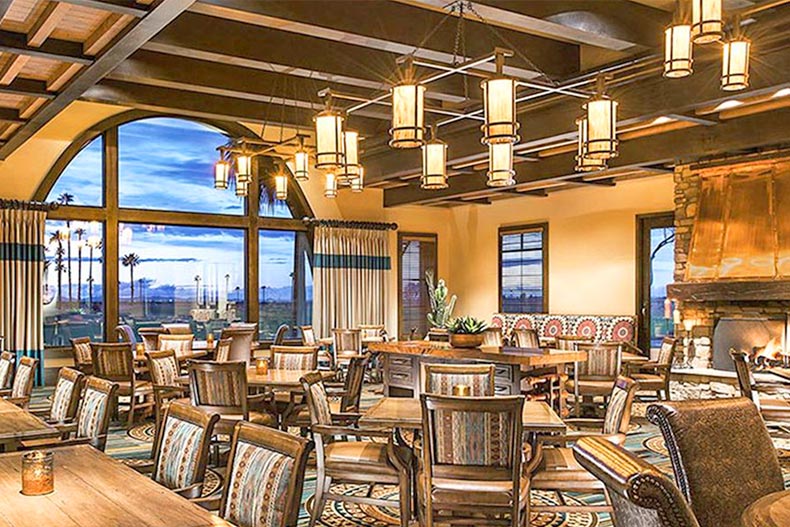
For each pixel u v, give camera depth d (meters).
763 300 8.05
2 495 2.31
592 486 3.78
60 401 4.20
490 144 4.42
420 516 3.75
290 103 8.31
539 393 6.99
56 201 10.18
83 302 10.40
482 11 5.26
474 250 13.33
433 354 6.39
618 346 7.26
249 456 2.52
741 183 8.34
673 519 1.61
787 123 7.24
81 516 2.11
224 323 11.56
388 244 12.78
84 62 4.63
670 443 2.71
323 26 5.45
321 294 12.02
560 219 11.75
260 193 11.88
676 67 3.62
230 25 6.10
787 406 5.82
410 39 5.88
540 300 12.11
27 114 6.33
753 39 5.62
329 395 6.06
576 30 5.57
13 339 9.56
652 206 10.46
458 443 3.41
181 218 11.09
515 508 3.35
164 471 2.96
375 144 10.35
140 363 7.85
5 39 4.35
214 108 8.59
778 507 2.01
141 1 3.78
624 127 8.10
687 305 8.97
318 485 4.17
